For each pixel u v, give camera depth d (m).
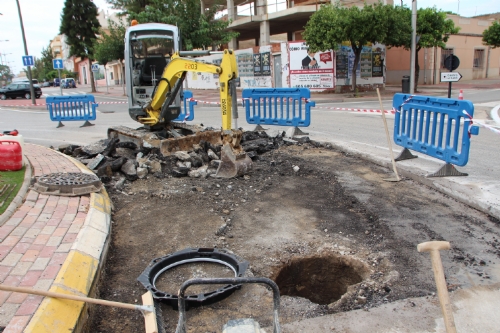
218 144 9.01
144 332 3.17
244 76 31.59
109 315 3.39
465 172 6.90
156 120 9.10
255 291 3.70
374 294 3.57
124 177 7.09
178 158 7.88
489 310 3.27
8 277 3.36
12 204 4.99
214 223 5.16
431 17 24.06
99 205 5.27
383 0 28.75
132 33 9.47
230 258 4.10
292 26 34.06
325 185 6.62
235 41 36.31
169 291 3.69
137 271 4.09
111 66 64.31
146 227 5.12
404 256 4.20
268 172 7.45
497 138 10.05
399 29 22.89
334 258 4.34
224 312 3.38
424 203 5.68
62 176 6.06
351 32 22.19
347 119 14.53
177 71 8.34
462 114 6.08
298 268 4.33
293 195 6.18
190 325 3.21
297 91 10.87
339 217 5.30
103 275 3.96
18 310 2.93
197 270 4.06
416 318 3.20
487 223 4.96
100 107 23.94
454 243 4.45
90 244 4.13
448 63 12.97
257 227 5.04
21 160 6.70
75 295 3.17
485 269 3.89
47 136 12.87
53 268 3.53
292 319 3.27
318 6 27.92
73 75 79.88
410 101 7.46
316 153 8.98
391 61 35.00
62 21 47.22
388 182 6.70
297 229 4.96
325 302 4.45
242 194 6.28
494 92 24.33
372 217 5.24
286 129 12.72
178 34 9.75
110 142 8.21
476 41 38.09
